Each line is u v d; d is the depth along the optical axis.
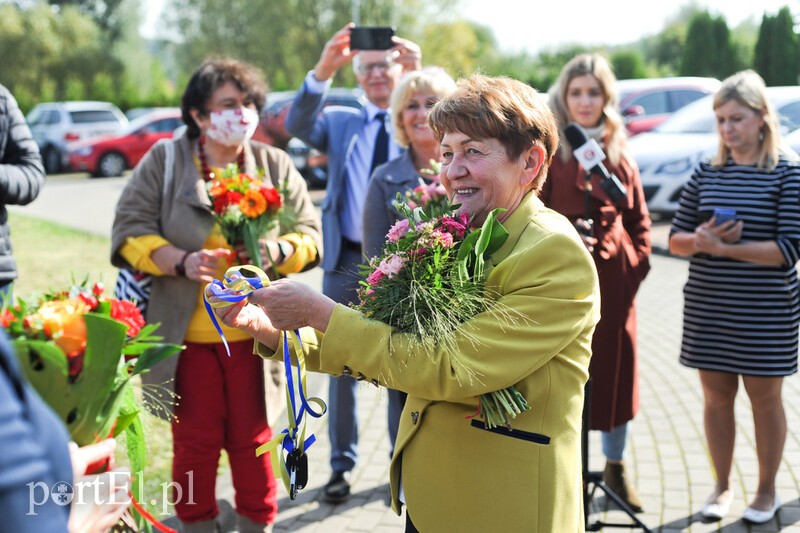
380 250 3.52
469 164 1.92
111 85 36.59
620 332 3.53
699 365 3.54
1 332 1.12
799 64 18.30
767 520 3.52
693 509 3.70
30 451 1.06
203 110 3.20
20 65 38.78
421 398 1.98
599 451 4.45
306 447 2.00
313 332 2.09
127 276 3.27
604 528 3.56
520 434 1.86
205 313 3.12
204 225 3.18
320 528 3.68
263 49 38.69
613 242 3.53
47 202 17.06
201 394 3.12
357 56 4.07
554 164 3.58
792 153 3.46
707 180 3.57
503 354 1.78
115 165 22.00
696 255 3.57
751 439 4.42
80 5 45.59
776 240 3.40
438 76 3.57
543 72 38.91
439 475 1.93
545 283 1.80
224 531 3.64
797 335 3.49
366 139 4.06
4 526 1.03
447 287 1.82
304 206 3.46
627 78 34.12
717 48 25.27
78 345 1.62
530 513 1.83
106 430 1.72
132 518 1.89
